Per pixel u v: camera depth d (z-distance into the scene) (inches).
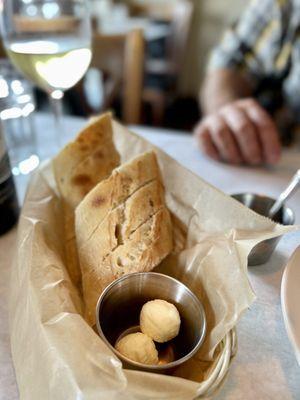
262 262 7.9
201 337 5.0
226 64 21.0
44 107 25.8
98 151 7.9
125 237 6.4
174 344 5.8
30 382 4.8
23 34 10.5
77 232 6.8
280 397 5.5
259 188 11.0
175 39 40.2
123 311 6.1
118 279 5.7
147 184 6.9
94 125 8.0
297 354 4.8
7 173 8.1
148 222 6.5
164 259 6.8
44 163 8.8
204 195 7.0
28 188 7.7
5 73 12.2
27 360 5.0
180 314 5.9
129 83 23.3
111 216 6.5
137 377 4.3
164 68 41.1
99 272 6.2
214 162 12.4
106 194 6.6
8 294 7.0
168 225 6.9
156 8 42.7
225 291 5.6
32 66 9.9
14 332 5.6
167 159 7.7
